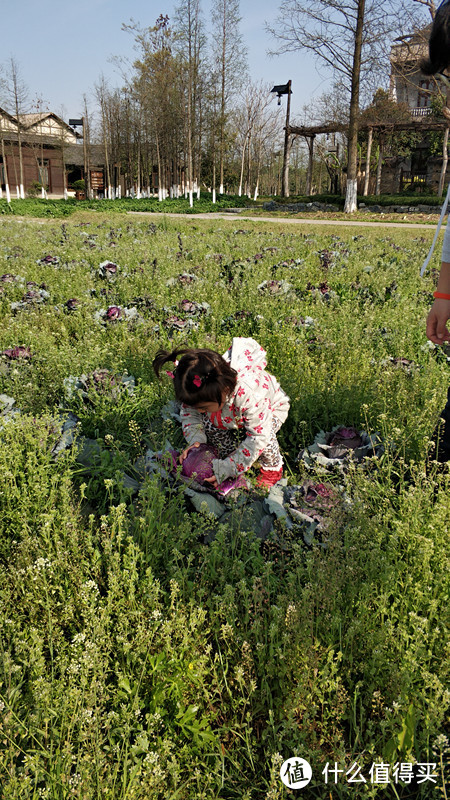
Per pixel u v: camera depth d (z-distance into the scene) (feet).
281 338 16.98
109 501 10.96
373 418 13.03
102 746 6.46
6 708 6.22
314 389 14.07
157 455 11.14
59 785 5.99
